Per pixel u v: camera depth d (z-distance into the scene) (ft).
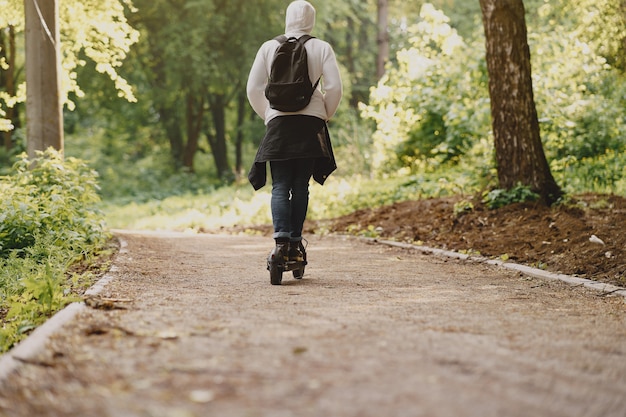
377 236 40.75
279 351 11.51
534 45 59.72
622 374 10.89
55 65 37.86
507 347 12.26
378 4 107.14
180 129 125.49
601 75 57.11
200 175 126.31
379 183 63.46
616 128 53.62
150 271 24.73
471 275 25.70
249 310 16.02
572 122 51.24
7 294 22.65
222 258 29.99
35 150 37.45
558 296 20.84
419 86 63.67
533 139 37.45
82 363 10.73
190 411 8.39
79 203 33.58
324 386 9.47
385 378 9.88
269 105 22.15
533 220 34.14
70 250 29.09
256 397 8.98
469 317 15.58
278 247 21.45
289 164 22.06
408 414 8.39
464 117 57.62
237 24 106.63
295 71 21.31
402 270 26.58
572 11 57.98
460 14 125.39
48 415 8.48
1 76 102.78
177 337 12.57
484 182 41.06
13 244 28.84
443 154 62.80
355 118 112.47
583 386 10.01
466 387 9.53
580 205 35.65
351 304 17.28
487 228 35.29
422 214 41.83
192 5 100.48
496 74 37.93
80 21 45.50
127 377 9.93
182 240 38.32
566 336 13.71
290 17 22.44
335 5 114.11
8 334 15.87
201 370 10.28
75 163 35.32
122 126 131.85
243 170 131.44
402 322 14.52
